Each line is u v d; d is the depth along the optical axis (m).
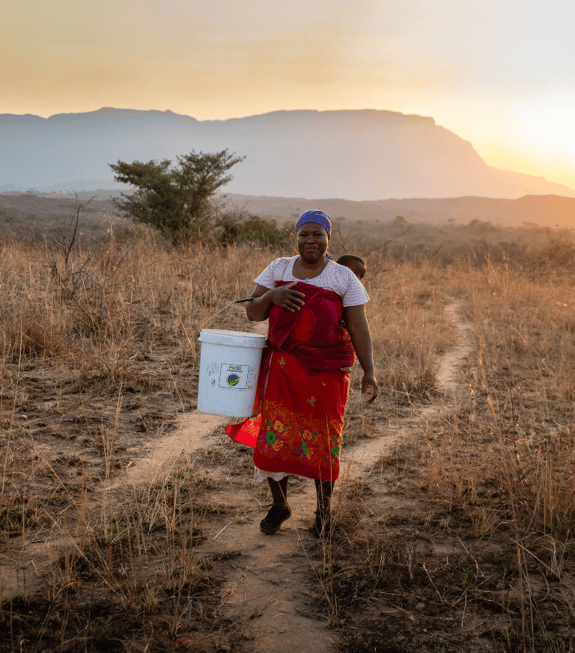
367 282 12.19
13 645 2.33
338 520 3.60
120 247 10.88
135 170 20.09
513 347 8.52
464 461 4.62
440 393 6.67
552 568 3.08
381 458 4.75
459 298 13.42
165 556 3.14
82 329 7.16
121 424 5.02
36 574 2.88
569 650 2.48
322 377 3.37
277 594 2.89
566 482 3.93
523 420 5.76
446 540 3.46
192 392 5.96
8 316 6.88
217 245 14.27
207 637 2.54
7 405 5.07
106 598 2.71
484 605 2.83
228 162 20.61
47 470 4.04
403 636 2.60
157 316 8.25
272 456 3.40
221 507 3.79
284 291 3.34
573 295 12.66
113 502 3.69
